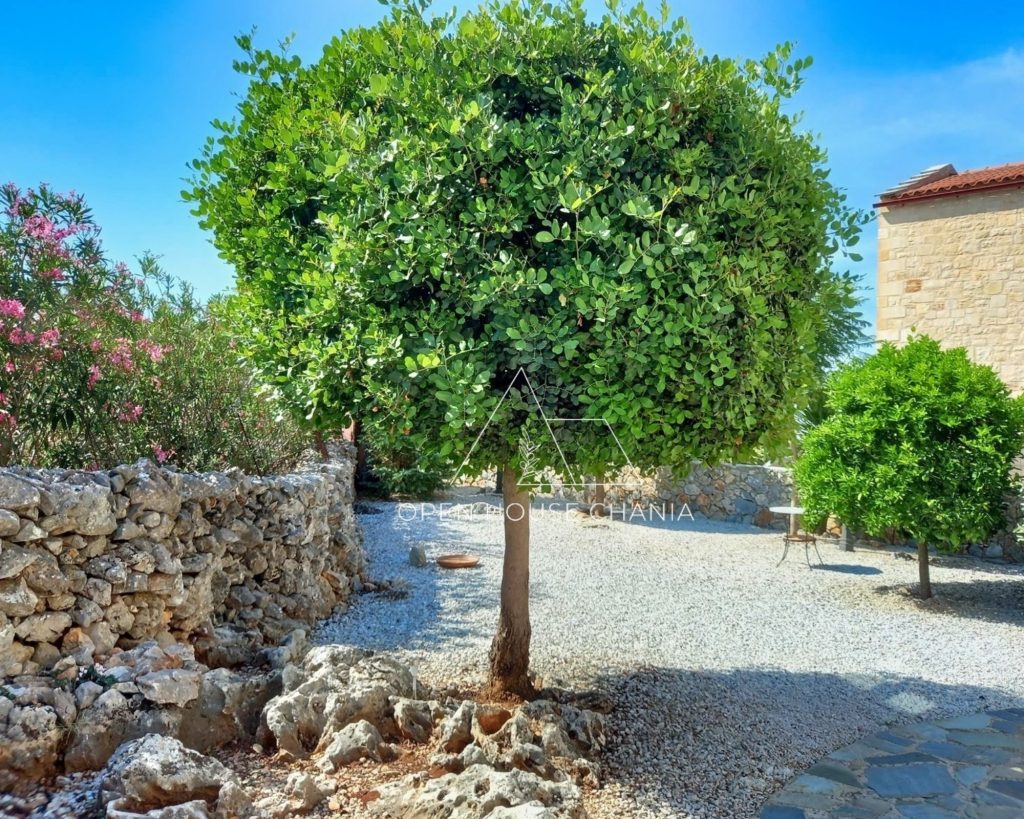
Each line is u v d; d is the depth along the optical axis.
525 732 3.26
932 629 6.38
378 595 6.64
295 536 5.44
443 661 4.86
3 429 4.12
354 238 3.20
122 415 4.82
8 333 3.91
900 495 7.00
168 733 2.83
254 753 3.05
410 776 2.82
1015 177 12.83
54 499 3.12
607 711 4.12
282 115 3.69
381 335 3.12
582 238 3.14
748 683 4.84
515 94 3.54
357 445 13.02
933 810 3.35
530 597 6.82
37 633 2.96
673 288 3.12
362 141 3.26
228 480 4.75
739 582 7.94
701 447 3.48
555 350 2.98
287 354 3.57
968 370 7.36
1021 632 6.35
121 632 3.42
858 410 7.61
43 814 2.30
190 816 2.27
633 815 3.11
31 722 2.55
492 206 3.15
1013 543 9.42
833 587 7.85
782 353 3.51
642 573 8.13
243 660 4.14
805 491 8.05
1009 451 7.13
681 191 3.17
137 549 3.54
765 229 3.39
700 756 3.74
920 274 14.11
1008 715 4.54
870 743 4.09
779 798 3.42
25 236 4.04
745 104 3.64
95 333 4.48
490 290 3.00
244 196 3.84
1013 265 13.11
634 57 3.44
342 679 3.47
